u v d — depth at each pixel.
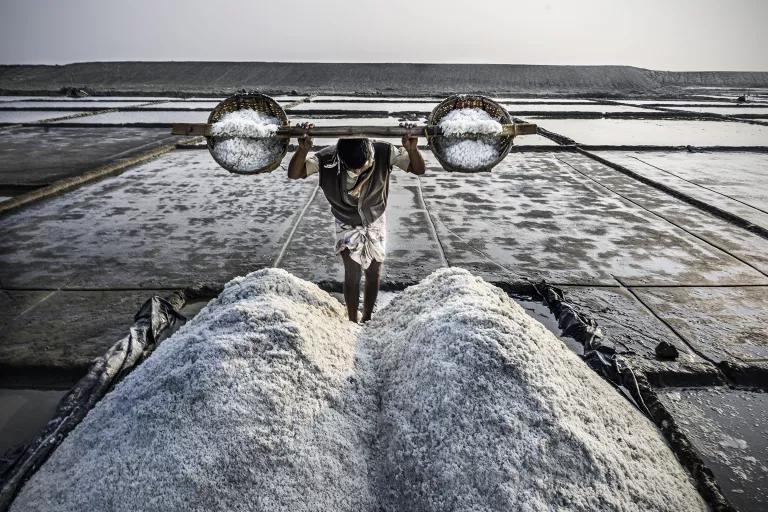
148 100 20.67
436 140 2.83
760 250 4.88
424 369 2.09
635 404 2.61
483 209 6.16
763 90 32.66
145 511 1.69
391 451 1.94
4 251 4.69
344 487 1.83
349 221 3.07
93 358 3.01
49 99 20.61
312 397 2.02
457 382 1.97
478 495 1.73
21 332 3.30
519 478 1.75
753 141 11.39
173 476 1.74
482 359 2.03
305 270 4.33
